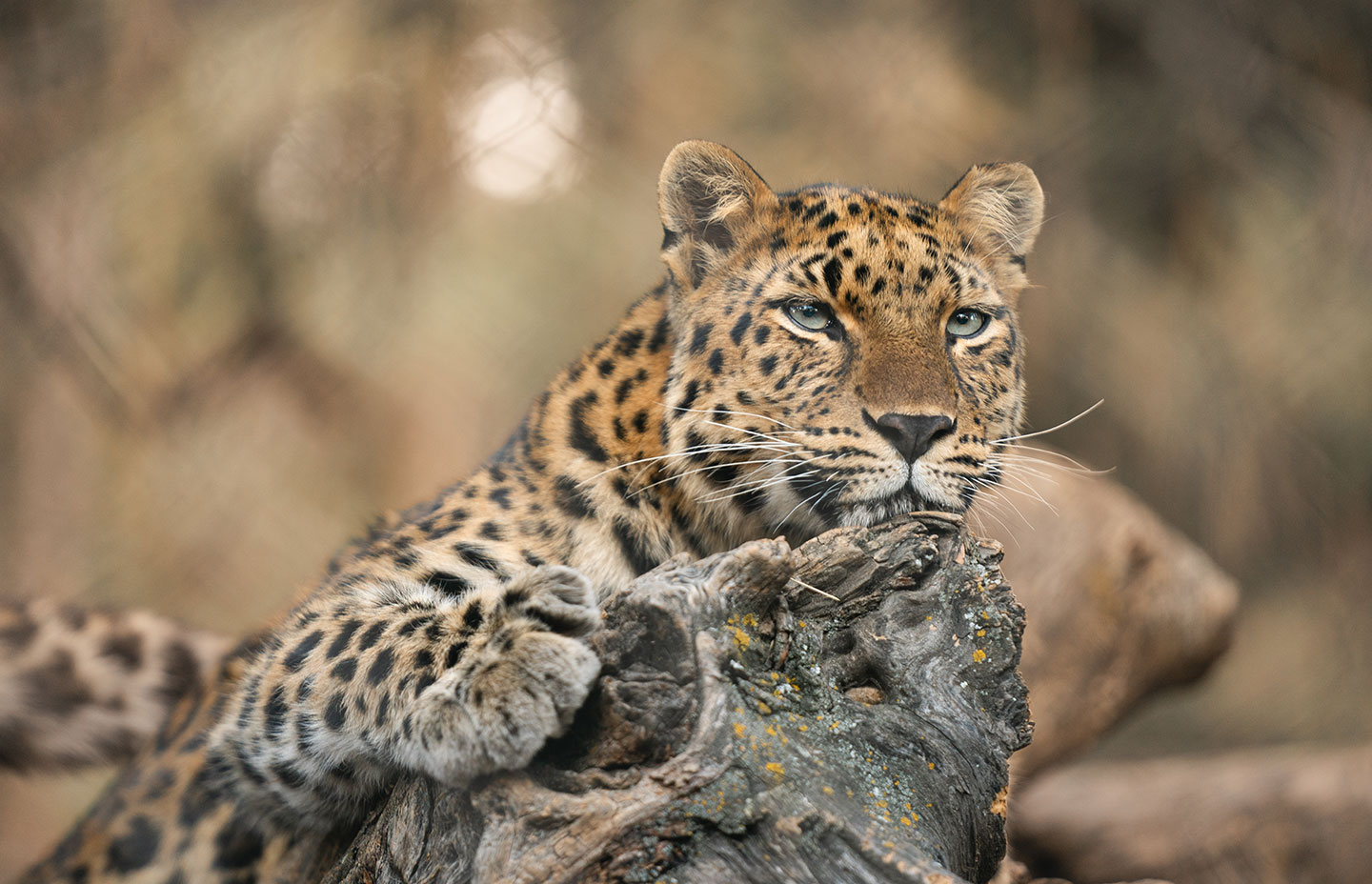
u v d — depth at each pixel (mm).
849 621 3854
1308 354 15891
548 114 15180
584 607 3805
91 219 14164
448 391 14797
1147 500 15945
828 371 5082
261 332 14656
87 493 13812
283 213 14742
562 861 3188
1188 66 15766
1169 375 15727
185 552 13820
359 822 4906
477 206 15219
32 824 12281
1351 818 9125
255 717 4727
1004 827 3801
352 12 14750
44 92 14211
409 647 4051
